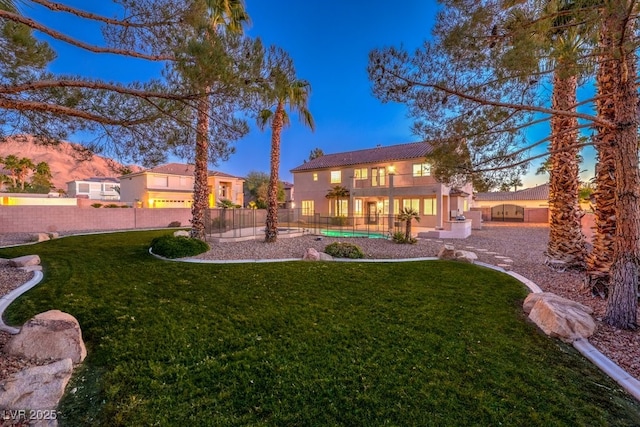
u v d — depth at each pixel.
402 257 10.42
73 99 4.48
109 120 4.45
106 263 8.55
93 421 2.59
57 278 6.82
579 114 4.40
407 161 21.31
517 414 2.73
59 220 17.95
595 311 5.16
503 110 5.07
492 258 10.20
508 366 3.50
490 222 32.84
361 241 13.84
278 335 4.21
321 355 3.69
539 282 7.05
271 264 8.70
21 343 3.31
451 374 3.32
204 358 3.57
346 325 4.55
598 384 3.21
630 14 3.54
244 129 5.08
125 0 4.36
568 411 2.79
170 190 31.28
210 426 2.54
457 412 2.74
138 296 5.67
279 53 4.61
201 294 5.90
